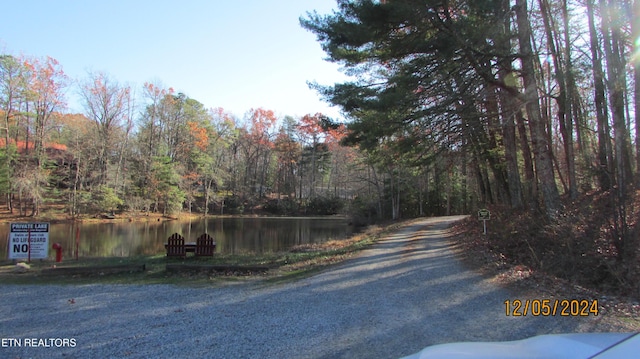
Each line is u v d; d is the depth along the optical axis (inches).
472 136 719.7
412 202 1827.0
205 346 182.5
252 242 992.2
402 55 493.4
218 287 335.9
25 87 1413.6
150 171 1904.5
